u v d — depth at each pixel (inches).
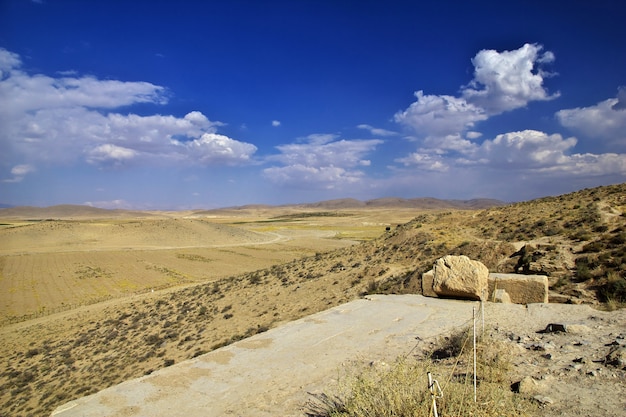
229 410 213.5
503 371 230.7
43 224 4633.4
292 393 230.2
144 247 3937.0
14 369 1140.5
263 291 1401.3
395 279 1120.8
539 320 360.5
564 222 1188.5
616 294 571.5
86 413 211.0
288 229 6707.7
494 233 1331.2
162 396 230.8
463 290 460.8
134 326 1354.6
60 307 1936.5
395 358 277.6
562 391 202.1
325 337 335.3
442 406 165.5
